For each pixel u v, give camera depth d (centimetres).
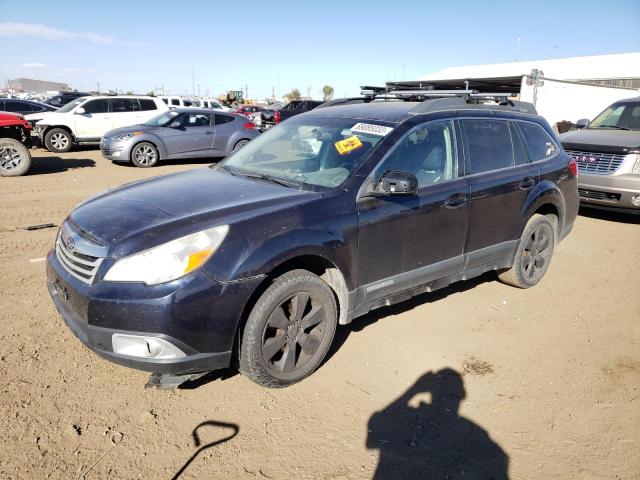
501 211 450
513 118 486
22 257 547
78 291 287
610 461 279
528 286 512
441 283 423
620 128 898
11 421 287
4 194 897
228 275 287
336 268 340
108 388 322
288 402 318
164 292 274
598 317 457
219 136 1377
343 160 374
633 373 367
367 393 331
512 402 329
